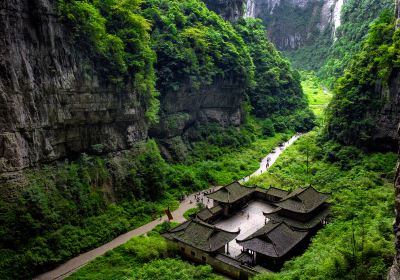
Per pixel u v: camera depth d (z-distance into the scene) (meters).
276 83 111.88
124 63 53.31
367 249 28.86
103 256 40.34
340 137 67.44
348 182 52.72
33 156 41.78
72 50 46.66
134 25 57.72
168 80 68.00
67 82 45.75
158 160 60.00
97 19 49.28
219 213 49.69
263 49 119.38
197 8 88.62
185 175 63.00
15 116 39.47
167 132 69.62
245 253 39.47
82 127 49.06
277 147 91.06
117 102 54.09
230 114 92.12
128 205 51.38
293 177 62.09
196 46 76.31
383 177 54.03
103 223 46.00
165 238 42.12
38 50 42.50
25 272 36.12
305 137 87.19
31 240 38.50
